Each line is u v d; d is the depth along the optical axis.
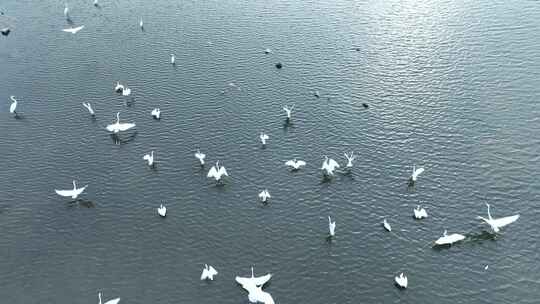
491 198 101.25
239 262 90.88
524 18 154.00
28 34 157.50
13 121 124.44
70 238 96.12
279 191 104.19
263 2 170.38
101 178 108.50
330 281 87.44
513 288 85.50
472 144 113.31
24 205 102.94
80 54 148.25
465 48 142.75
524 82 129.88
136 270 90.00
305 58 142.88
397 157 111.12
